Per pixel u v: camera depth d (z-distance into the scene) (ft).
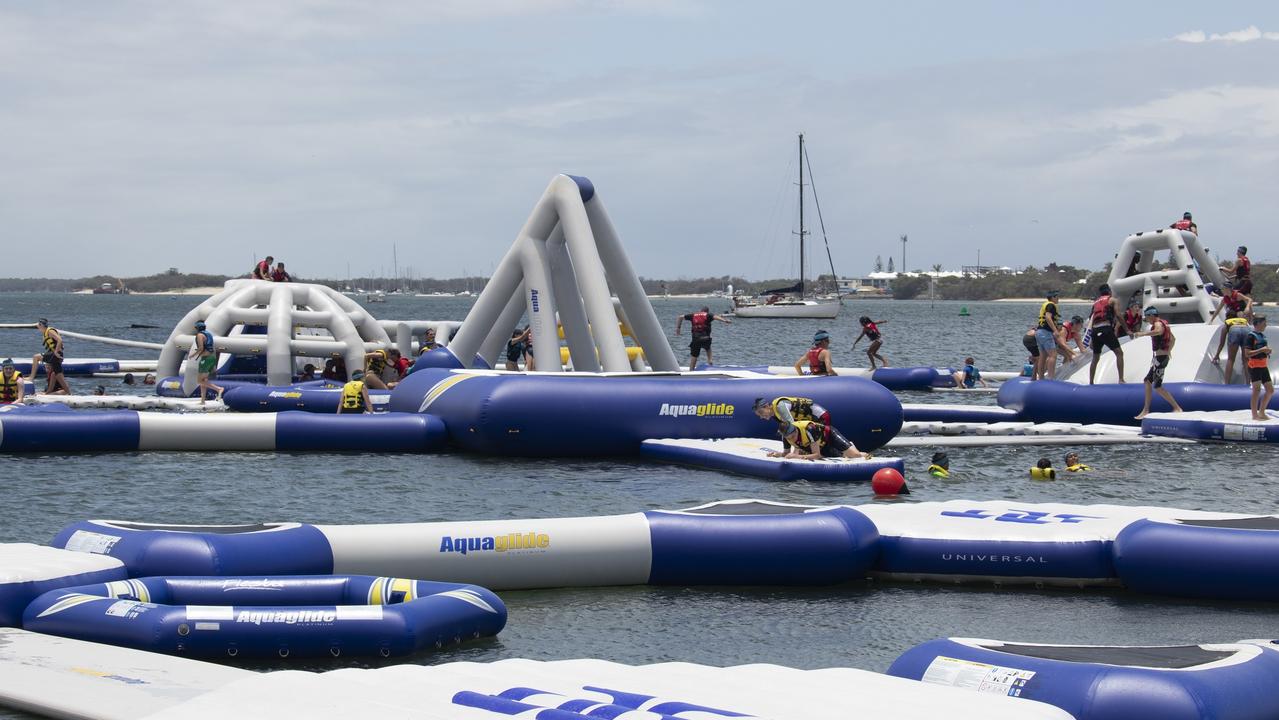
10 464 58.29
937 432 75.77
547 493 52.06
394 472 57.67
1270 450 67.56
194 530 34.22
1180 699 21.56
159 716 22.24
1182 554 35.94
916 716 20.98
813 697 22.15
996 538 38.04
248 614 28.63
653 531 37.65
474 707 21.83
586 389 63.00
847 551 37.55
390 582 31.55
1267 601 35.55
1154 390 77.41
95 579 30.99
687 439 62.90
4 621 29.35
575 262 71.97
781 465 55.16
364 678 23.86
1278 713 22.79
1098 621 33.99
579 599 35.91
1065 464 61.82
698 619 33.99
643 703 21.58
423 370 70.59
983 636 32.42
